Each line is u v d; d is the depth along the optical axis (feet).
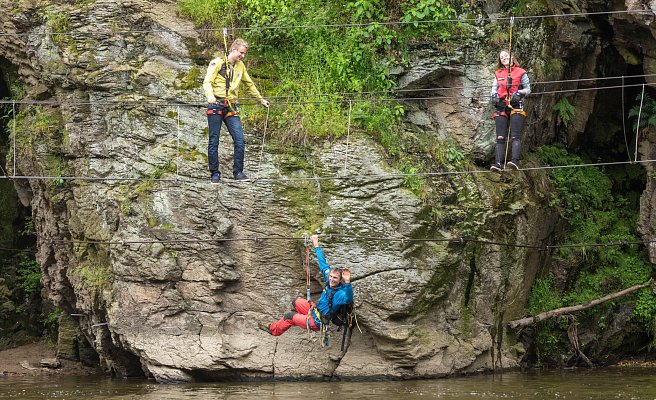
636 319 70.59
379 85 65.00
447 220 62.49
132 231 62.75
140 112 64.13
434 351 61.26
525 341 68.08
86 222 66.18
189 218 61.93
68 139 67.00
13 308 85.97
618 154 78.33
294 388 57.82
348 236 60.03
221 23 65.92
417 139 64.59
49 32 67.36
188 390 57.98
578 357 69.67
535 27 66.59
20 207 89.51
